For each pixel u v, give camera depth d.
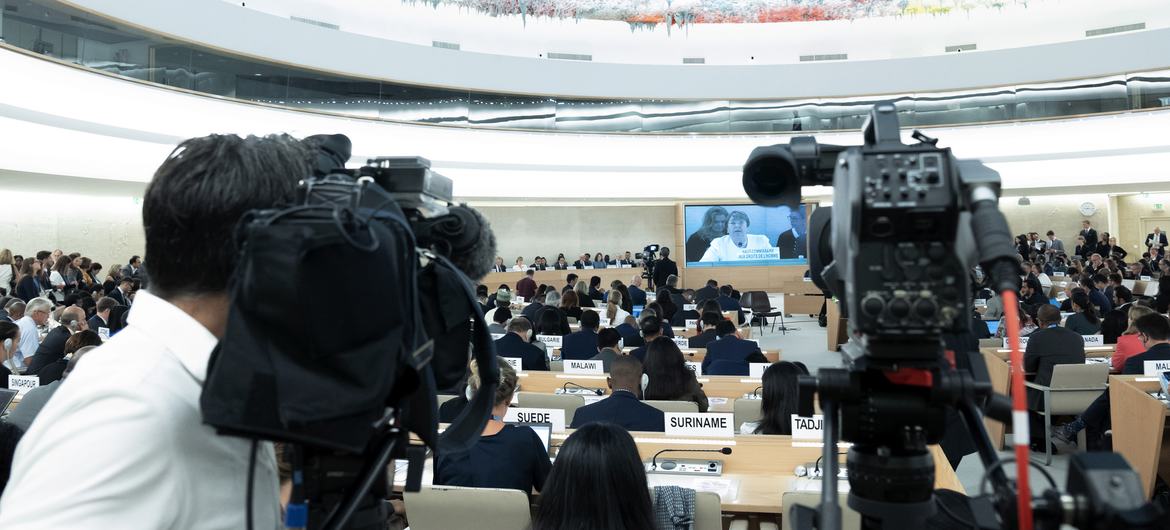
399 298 0.81
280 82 12.56
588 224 21.58
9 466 1.67
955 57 15.67
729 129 16.39
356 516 0.92
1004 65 15.37
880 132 0.91
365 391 0.75
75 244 13.96
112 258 14.67
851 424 0.99
